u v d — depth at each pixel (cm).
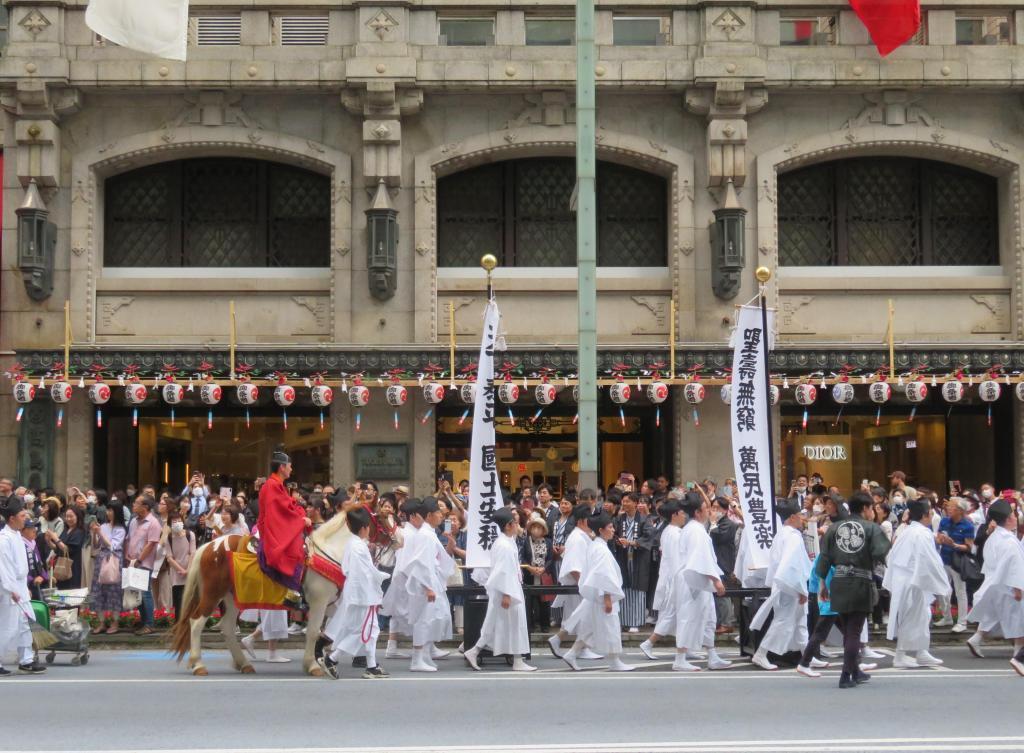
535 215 2888
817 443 2841
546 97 2777
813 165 2892
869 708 1323
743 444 1873
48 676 1634
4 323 2767
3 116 2789
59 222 2777
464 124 2800
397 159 2758
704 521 1978
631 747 1102
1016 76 2759
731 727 1208
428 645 1714
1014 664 1608
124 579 2070
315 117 2798
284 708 1334
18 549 1648
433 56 2758
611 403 2875
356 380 2633
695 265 2789
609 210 2898
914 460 2855
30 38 2719
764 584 1834
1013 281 2812
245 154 2822
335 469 2755
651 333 2809
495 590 1666
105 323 2798
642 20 2800
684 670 1667
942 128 2806
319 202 2888
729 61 2719
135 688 1502
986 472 2870
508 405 2777
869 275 2842
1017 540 1678
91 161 2772
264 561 1611
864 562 1487
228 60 2730
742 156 2761
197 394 2792
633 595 2080
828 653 1803
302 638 2066
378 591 1614
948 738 1145
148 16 2550
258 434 2836
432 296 2777
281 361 2658
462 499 2284
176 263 2855
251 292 2811
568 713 1295
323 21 2789
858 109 2811
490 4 2773
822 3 2794
